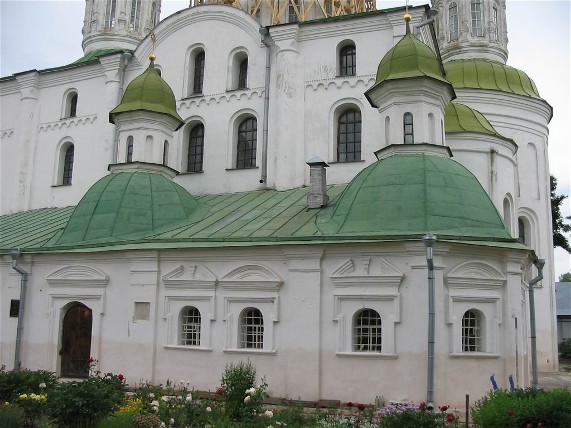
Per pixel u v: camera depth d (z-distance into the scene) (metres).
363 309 20.11
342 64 29.12
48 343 24.94
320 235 20.78
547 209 36.66
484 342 20.11
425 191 20.78
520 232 35.75
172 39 32.31
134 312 23.30
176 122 28.61
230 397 16.30
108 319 23.88
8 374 17.50
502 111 35.62
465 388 19.42
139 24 41.19
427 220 20.19
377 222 20.53
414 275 19.52
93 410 14.43
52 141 34.91
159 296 23.11
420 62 23.66
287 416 16.11
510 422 13.76
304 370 20.38
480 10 40.66
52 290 25.23
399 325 19.50
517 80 36.91
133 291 23.41
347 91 28.28
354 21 28.55
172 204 25.72
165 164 28.22
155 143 27.78
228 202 27.20
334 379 20.05
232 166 29.95
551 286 35.97
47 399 15.06
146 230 24.77
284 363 20.75
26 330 25.50
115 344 23.55
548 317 35.19
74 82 34.88
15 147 36.12
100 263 24.42
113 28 40.25
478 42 40.06
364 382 19.66
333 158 28.02
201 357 22.09
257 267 21.67
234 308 21.94
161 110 27.80
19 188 34.94
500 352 20.11
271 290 21.34
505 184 30.08
